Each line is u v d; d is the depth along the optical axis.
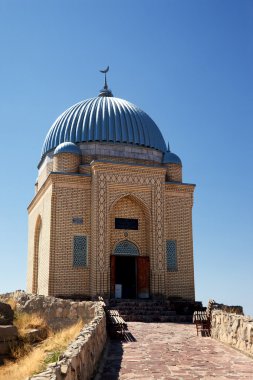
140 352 12.21
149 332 17.02
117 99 33.72
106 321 15.59
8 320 18.58
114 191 27.30
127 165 27.72
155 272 26.97
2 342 16.08
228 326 13.69
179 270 28.39
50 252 26.02
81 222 26.98
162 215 27.91
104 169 27.30
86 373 8.31
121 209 28.06
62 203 26.88
